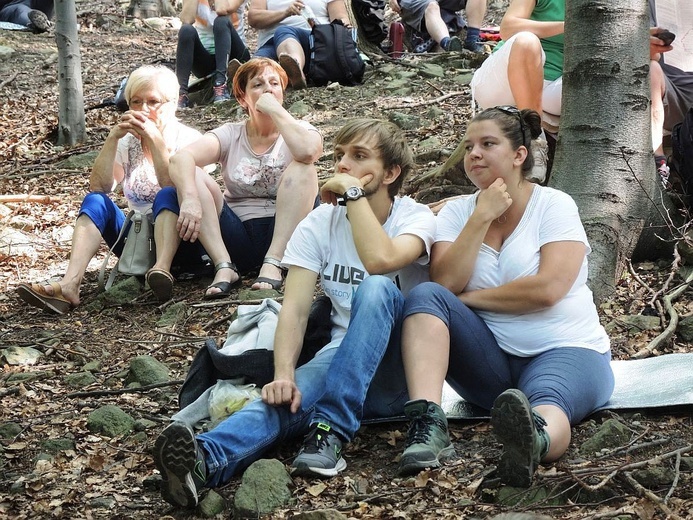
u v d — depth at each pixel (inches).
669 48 201.8
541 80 204.4
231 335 145.6
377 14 390.0
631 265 186.7
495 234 136.9
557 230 133.2
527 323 133.6
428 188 228.1
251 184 210.8
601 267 178.7
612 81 182.2
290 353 132.8
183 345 181.9
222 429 125.7
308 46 358.9
